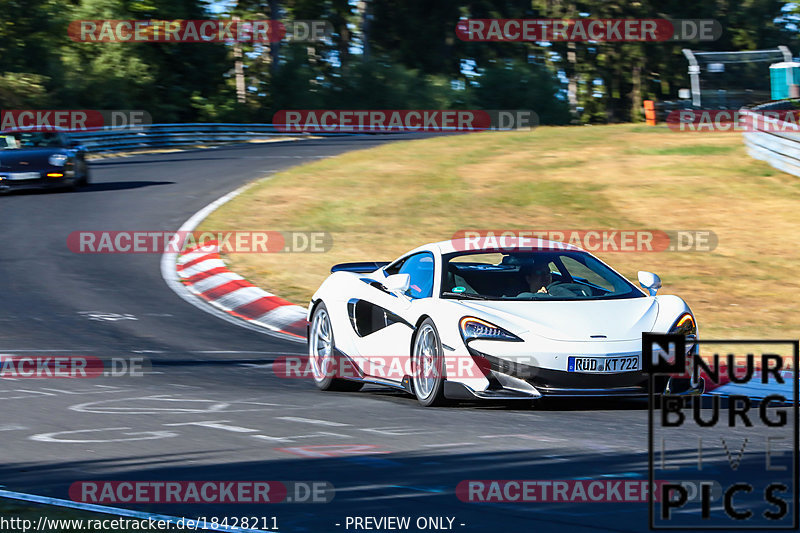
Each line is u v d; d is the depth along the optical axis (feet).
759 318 147.33
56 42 637.71
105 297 166.91
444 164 309.01
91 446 74.02
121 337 136.87
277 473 65.36
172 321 149.89
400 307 99.55
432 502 58.08
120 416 86.63
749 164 270.46
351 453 71.56
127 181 321.11
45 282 178.19
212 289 175.32
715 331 138.72
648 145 323.37
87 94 606.55
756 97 497.46
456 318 92.07
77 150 299.17
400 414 89.56
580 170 279.90
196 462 68.74
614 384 88.94
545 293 99.35
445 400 93.71
